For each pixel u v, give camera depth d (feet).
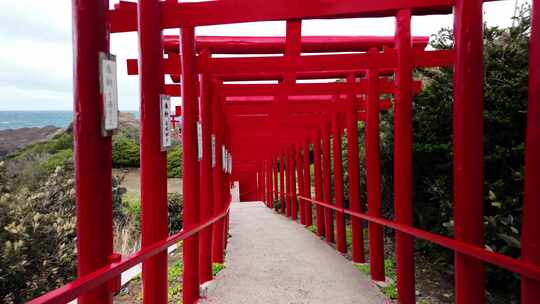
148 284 10.85
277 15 11.12
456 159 9.92
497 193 14.24
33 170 27.45
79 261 7.44
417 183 20.34
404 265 14.28
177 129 28.43
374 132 17.85
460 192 9.78
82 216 7.43
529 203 7.32
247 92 20.33
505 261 7.38
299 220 43.14
